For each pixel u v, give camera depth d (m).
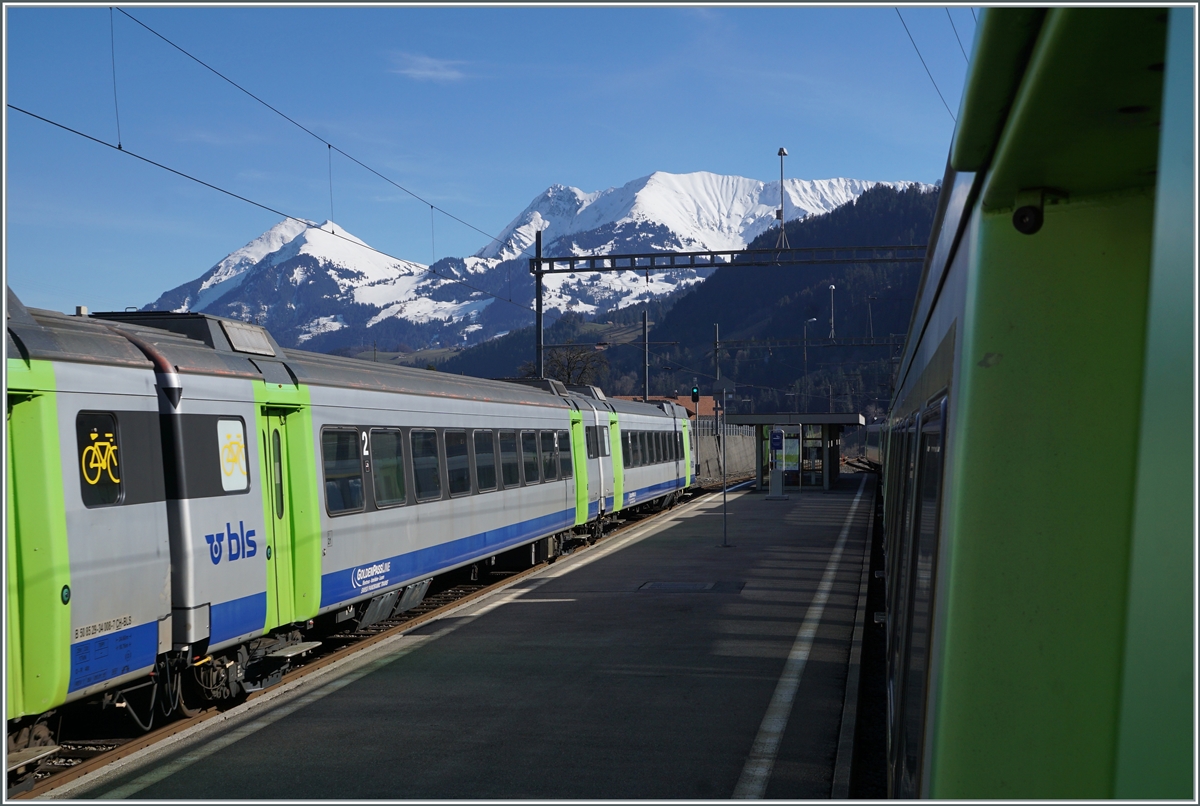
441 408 14.12
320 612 10.38
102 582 7.05
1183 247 1.07
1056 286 2.15
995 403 2.18
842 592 15.14
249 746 7.90
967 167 2.30
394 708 8.99
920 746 2.67
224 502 8.62
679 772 7.21
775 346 50.19
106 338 7.61
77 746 8.14
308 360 10.89
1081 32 1.47
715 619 13.05
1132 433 2.10
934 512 2.90
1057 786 2.09
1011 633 2.14
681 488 34.12
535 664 10.66
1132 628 1.20
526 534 17.50
